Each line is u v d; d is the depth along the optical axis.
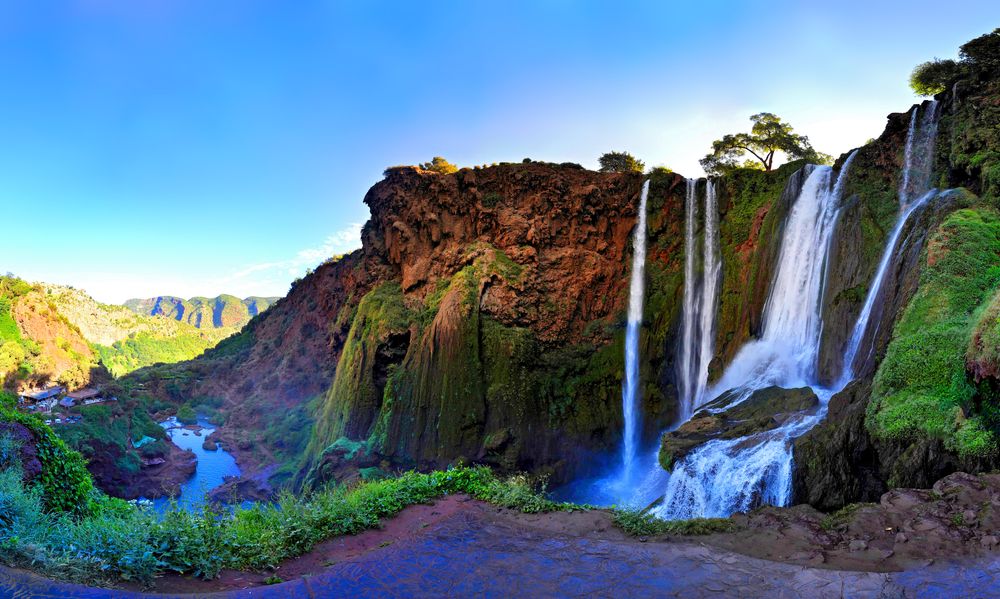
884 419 13.68
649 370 39.00
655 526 8.91
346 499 10.63
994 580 6.10
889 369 14.63
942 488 8.61
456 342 38.28
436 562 7.70
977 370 11.88
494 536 8.83
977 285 15.65
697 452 19.16
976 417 11.74
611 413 38.28
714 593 6.33
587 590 6.63
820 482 14.86
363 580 7.10
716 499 17.62
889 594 5.97
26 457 10.63
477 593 6.68
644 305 40.53
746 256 37.22
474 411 36.94
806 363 25.89
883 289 20.70
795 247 30.84
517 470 35.59
